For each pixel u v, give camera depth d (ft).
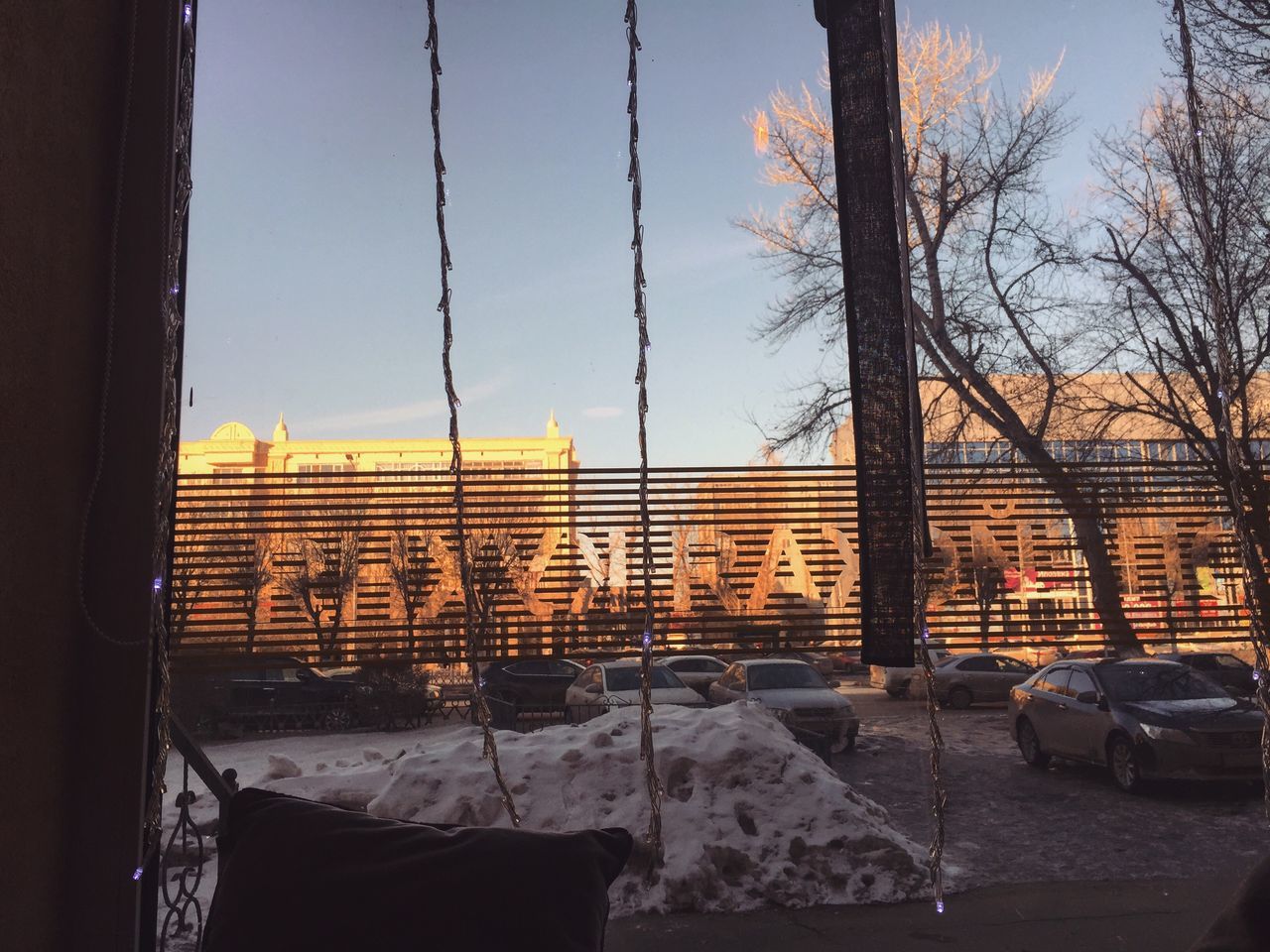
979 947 14.56
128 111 9.08
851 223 11.50
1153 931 15.01
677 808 18.83
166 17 9.28
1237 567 22.20
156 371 8.87
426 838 6.07
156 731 8.69
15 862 7.60
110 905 8.13
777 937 15.37
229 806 6.66
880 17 10.36
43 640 8.02
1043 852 20.88
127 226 8.99
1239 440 22.09
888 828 19.52
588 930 5.58
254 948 5.56
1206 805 25.27
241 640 20.31
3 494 7.56
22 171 7.86
